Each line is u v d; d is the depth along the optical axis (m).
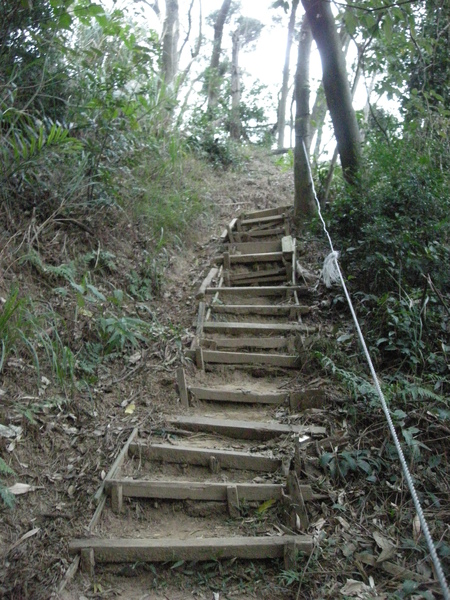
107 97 5.38
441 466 3.12
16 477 2.97
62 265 4.33
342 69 5.95
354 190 5.38
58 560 2.61
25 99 5.16
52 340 3.91
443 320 4.08
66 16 4.81
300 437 3.35
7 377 3.46
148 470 3.25
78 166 5.08
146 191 6.30
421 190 4.93
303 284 5.40
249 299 5.33
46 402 3.45
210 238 6.83
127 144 6.00
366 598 2.40
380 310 4.22
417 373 3.82
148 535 2.83
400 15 4.33
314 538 2.71
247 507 2.97
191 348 4.34
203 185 7.98
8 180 4.47
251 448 3.38
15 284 4.02
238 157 9.70
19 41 4.94
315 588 2.49
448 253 4.44
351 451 3.15
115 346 4.20
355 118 6.04
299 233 6.50
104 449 3.29
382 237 4.50
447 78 7.32
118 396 3.80
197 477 3.22
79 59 6.15
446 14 7.25
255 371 4.22
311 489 2.95
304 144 6.77
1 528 2.71
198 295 5.24
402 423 3.21
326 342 4.14
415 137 6.14
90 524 2.81
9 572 2.51
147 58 5.94
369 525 2.80
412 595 2.38
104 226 5.34
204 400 3.88
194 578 2.62
